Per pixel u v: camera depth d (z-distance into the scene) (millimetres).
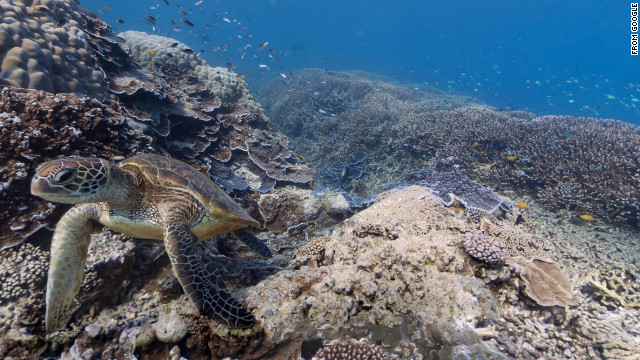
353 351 814
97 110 1202
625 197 1839
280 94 6109
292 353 848
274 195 1993
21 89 1125
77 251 866
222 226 1075
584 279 1104
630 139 2455
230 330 822
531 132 2693
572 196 1978
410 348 854
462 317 872
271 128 2877
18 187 955
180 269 839
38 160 1004
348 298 910
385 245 1099
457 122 3055
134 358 796
